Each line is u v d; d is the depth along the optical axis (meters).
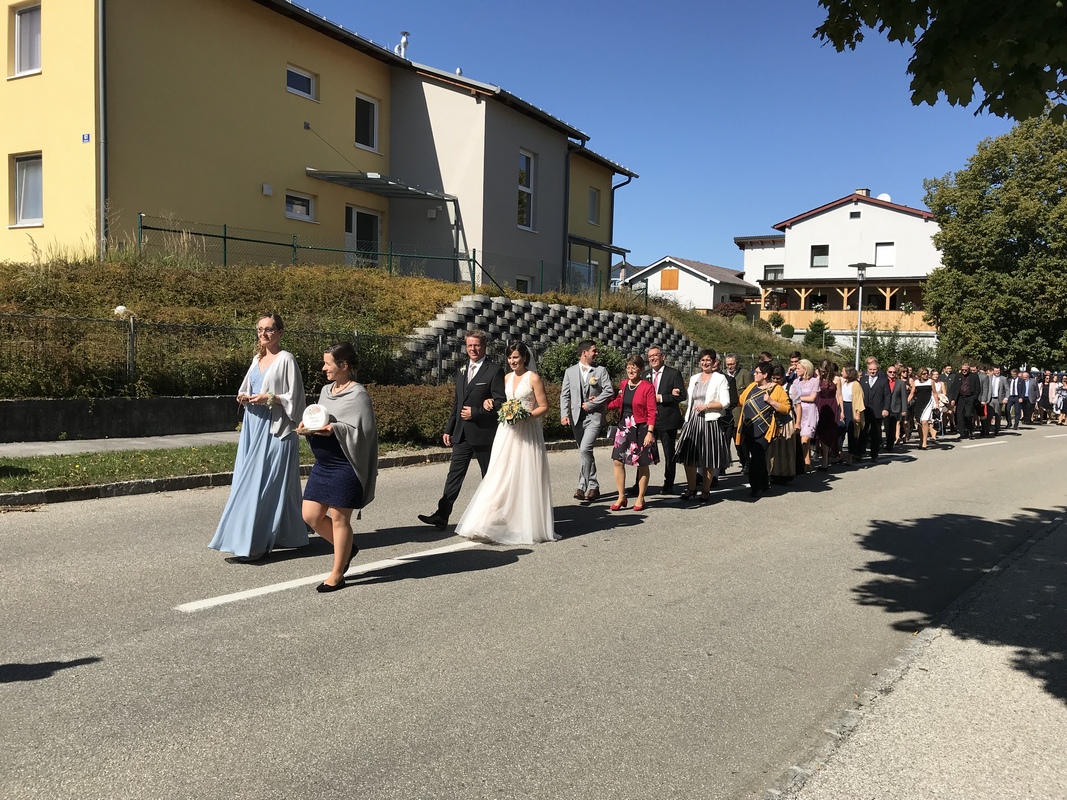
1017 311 30.72
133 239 16.62
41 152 16.89
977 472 13.70
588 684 4.28
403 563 6.48
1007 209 30.80
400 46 26.17
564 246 26.81
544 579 6.18
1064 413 27.72
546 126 25.45
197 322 14.02
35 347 11.28
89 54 16.02
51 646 4.47
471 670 4.38
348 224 22.62
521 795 3.18
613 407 9.73
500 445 7.31
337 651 4.55
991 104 4.61
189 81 17.80
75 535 6.93
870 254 48.00
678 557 7.07
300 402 6.37
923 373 20.67
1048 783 3.38
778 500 10.29
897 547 7.84
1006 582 6.55
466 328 17.53
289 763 3.33
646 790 3.27
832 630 5.36
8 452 9.92
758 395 10.47
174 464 9.63
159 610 5.11
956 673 4.58
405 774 3.29
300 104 20.59
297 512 6.51
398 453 12.30
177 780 3.16
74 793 3.04
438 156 23.05
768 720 3.97
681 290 53.31
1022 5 4.15
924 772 3.46
